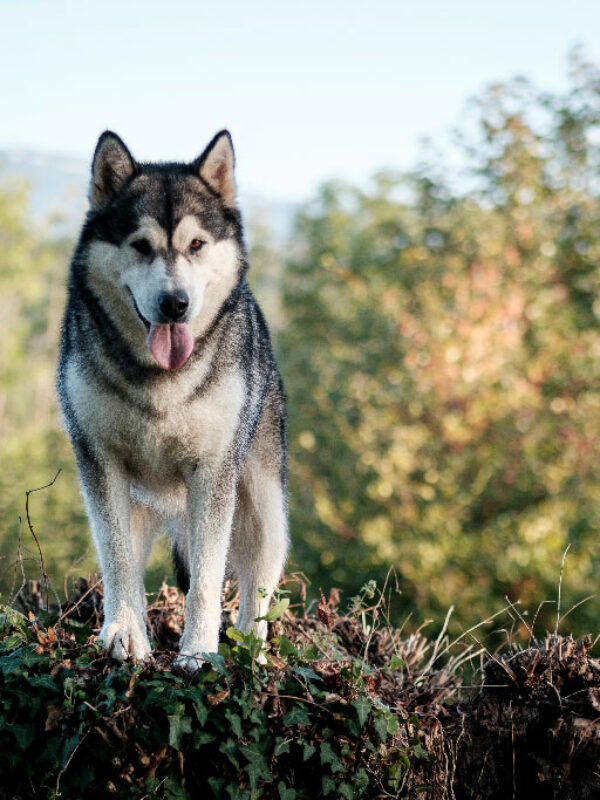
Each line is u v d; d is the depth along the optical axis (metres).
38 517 12.80
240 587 4.41
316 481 12.41
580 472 11.54
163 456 3.94
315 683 3.57
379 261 15.20
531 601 10.85
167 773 3.38
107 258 3.86
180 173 4.10
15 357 30.28
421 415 11.92
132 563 3.80
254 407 4.20
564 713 3.76
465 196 13.47
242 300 4.15
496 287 12.05
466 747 3.87
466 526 11.57
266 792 3.44
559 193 13.31
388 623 4.77
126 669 3.42
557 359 11.90
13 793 3.37
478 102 13.46
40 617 3.95
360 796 3.54
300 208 25.19
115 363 3.77
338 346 14.82
